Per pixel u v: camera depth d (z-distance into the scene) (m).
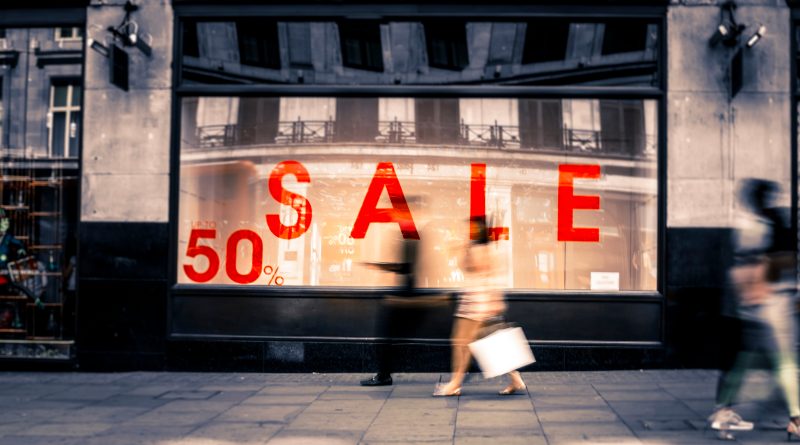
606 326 8.36
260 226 8.70
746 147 8.31
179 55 8.70
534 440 5.36
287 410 6.48
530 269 8.52
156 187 8.58
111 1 8.71
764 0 8.38
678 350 8.26
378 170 8.65
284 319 8.52
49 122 8.95
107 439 5.52
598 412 6.26
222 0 8.64
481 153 8.61
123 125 8.62
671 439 5.35
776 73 8.34
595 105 8.56
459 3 8.59
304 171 8.70
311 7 8.64
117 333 8.56
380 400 6.89
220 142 8.73
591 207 8.54
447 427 5.79
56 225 8.90
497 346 6.76
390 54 8.65
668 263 8.30
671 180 8.34
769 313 5.36
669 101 8.37
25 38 8.98
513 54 8.58
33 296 8.89
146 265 8.55
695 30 8.40
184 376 8.29
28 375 8.43
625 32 8.54
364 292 8.46
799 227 8.27
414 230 8.57
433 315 8.40
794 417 5.34
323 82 8.69
